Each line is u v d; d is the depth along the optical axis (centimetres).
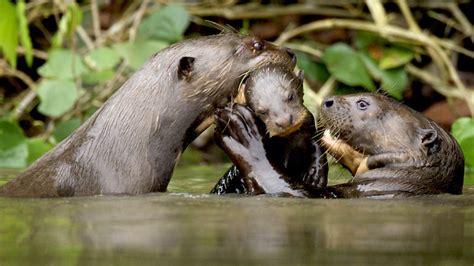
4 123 1902
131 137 1291
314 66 2180
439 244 877
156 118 1296
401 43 2175
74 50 1997
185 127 1316
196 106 1312
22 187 1276
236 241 880
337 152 1371
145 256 813
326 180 1292
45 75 1986
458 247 862
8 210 1120
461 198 1239
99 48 2042
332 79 2131
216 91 1315
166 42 2116
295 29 2231
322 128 1368
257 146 1249
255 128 1251
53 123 2111
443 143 1337
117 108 1309
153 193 1287
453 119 2122
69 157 1297
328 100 1371
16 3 2253
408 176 1298
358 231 941
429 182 1299
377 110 1350
